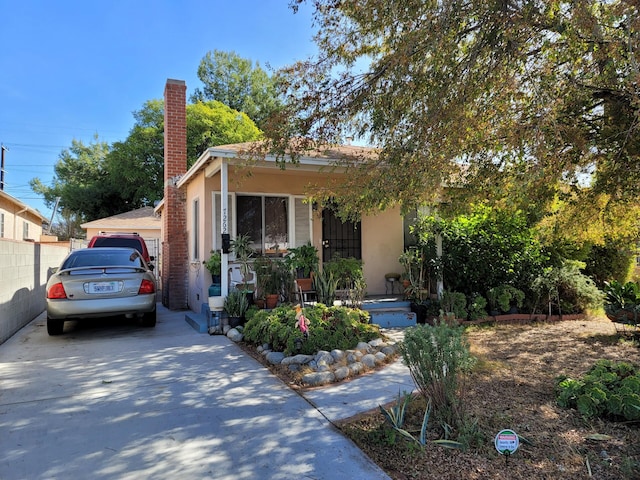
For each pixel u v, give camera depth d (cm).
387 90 548
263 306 805
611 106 538
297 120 557
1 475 282
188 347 652
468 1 487
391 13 502
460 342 355
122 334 755
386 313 850
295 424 364
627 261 1151
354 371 510
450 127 484
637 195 596
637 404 350
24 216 2097
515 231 923
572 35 448
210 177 923
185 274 1139
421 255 930
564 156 552
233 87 3294
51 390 455
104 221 2164
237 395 438
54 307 690
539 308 927
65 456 310
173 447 324
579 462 294
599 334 743
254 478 278
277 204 962
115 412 394
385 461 300
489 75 515
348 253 1041
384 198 544
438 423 343
